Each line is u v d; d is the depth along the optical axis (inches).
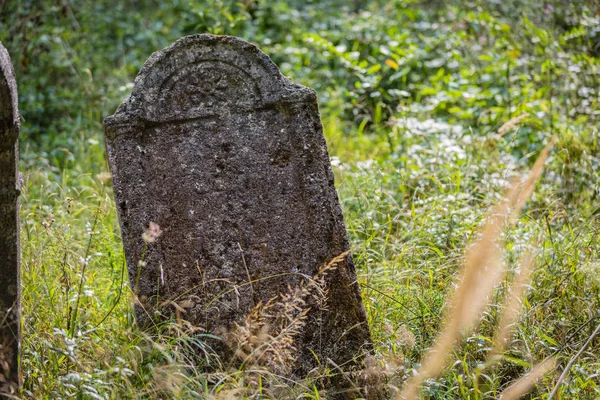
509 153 236.7
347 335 146.8
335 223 147.6
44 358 135.6
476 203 210.2
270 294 147.3
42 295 155.0
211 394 127.3
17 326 128.0
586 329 151.4
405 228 198.2
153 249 144.6
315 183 147.3
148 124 145.9
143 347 135.2
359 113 300.7
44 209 195.6
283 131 148.8
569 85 270.5
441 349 97.0
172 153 146.9
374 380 138.3
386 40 336.2
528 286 154.9
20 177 129.2
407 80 313.1
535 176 105.3
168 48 146.3
